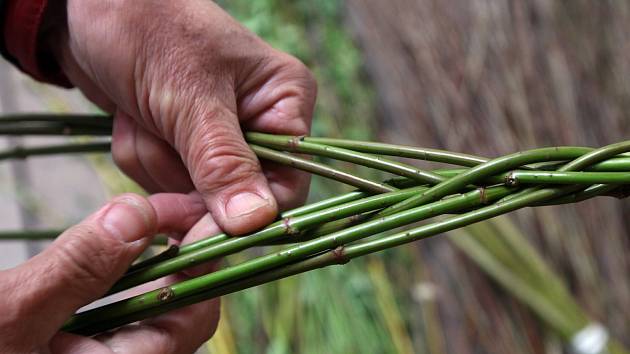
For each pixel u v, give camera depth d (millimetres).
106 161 752
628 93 656
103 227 354
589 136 664
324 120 767
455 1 747
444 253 706
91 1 405
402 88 770
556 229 655
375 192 375
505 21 709
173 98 396
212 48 399
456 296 698
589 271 644
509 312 675
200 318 392
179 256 375
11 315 344
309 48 812
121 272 360
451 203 357
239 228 375
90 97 463
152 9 397
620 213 645
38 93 792
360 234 359
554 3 689
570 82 673
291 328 668
